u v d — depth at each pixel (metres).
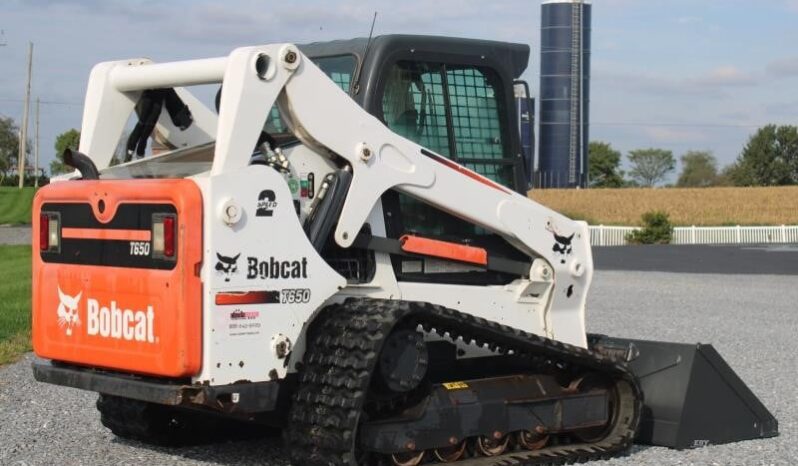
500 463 7.22
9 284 20.81
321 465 6.55
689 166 153.75
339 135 6.92
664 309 18.72
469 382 7.39
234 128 6.39
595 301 20.16
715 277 26.28
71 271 6.92
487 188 7.62
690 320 17.00
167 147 7.92
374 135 7.08
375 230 7.22
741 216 72.81
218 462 7.56
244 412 6.59
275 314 6.46
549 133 117.12
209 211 6.21
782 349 13.77
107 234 6.68
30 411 9.26
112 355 6.65
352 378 6.42
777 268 29.62
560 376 7.89
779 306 19.33
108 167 7.52
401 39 7.46
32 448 7.91
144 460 7.59
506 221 7.70
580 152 117.06
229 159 6.38
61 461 7.52
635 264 31.64
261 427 8.52
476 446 7.37
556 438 7.91
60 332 7.03
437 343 7.51
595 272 28.19
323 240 6.87
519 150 8.11
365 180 7.04
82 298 6.86
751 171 129.62
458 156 7.80
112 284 6.63
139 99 7.64
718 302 20.00
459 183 7.50
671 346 8.33
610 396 8.04
